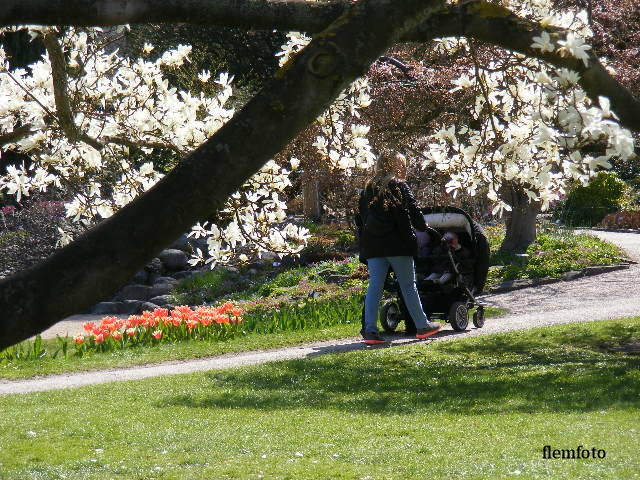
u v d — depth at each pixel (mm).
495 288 29359
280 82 2922
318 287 31266
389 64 25625
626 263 32312
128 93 7844
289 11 3574
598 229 53156
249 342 20703
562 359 15211
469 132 6934
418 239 19922
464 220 19672
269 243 7254
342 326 22656
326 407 12117
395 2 3016
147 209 2715
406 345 17922
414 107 23641
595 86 3809
